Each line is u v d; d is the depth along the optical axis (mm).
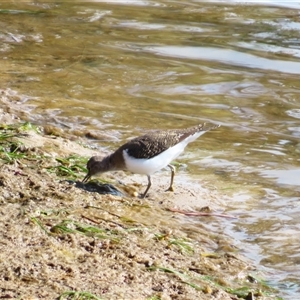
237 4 27516
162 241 11086
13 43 22125
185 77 20219
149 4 27578
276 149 15797
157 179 13867
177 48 22688
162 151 12547
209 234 11805
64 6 26656
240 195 13406
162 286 9648
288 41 23609
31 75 19438
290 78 20484
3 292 8828
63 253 10047
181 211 12516
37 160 13352
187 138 12938
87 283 9305
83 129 16172
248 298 9805
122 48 22359
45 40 22609
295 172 14602
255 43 23406
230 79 20234
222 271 10602
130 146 12492
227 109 18156
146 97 18609
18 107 17062
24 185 12180
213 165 14773
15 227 10570
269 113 18016
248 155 15398
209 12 26594
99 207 11953
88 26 24438
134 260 10234
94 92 18625
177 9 27000
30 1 27047
